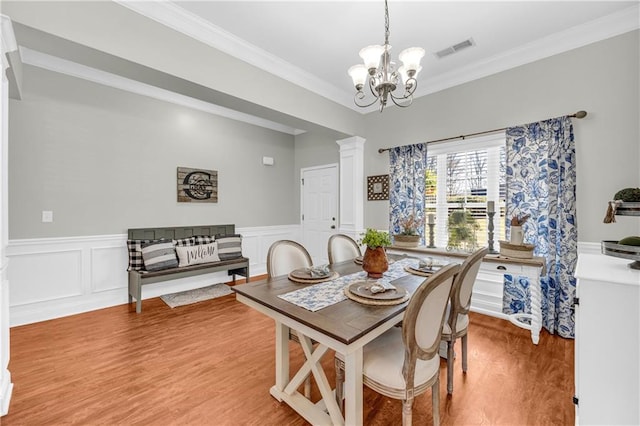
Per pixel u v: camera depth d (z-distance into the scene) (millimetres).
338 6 2301
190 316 3193
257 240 5105
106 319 3084
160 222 3922
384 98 1952
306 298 1607
